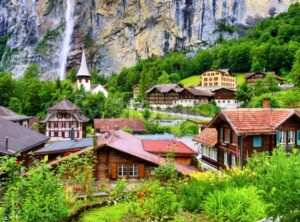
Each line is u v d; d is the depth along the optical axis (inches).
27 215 409.1
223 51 6131.9
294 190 311.6
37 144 1250.6
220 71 4889.3
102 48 7716.5
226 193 471.2
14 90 3646.7
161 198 472.7
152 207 474.3
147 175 900.6
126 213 514.3
